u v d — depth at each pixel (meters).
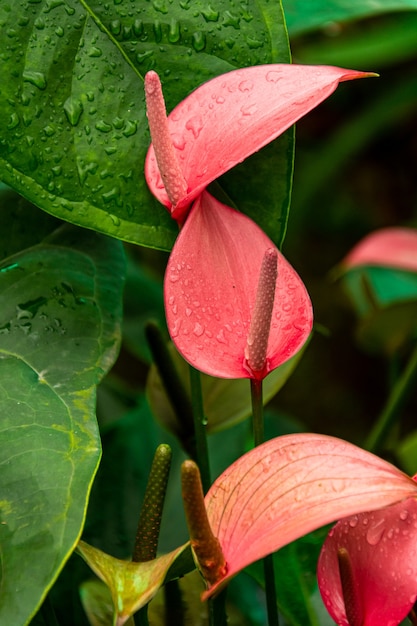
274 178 1.00
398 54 1.87
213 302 0.95
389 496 0.87
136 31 0.99
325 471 0.89
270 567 0.98
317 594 1.14
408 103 2.23
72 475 0.92
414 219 2.35
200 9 0.99
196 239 0.96
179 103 0.98
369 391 2.11
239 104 0.97
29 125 0.98
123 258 1.03
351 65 1.98
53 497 0.92
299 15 1.16
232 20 0.98
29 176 0.97
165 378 1.09
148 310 1.44
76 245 1.03
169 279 0.94
